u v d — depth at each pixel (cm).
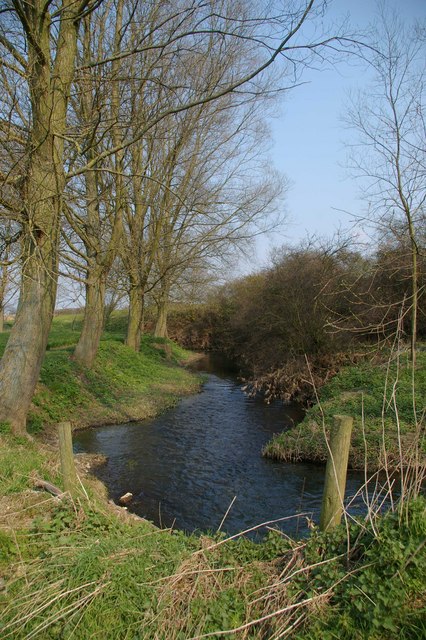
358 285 1483
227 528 758
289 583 381
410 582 345
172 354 2942
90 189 1448
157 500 877
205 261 2305
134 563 418
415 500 396
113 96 1223
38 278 907
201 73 1559
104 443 1246
